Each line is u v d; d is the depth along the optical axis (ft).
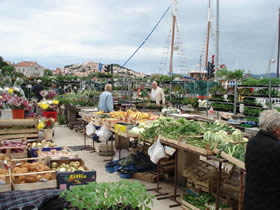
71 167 13.88
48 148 17.35
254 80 37.70
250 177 8.22
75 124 38.17
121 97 51.57
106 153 24.62
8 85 42.68
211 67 53.26
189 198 14.11
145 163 19.58
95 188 9.36
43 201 10.12
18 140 18.90
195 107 45.19
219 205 12.83
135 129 18.40
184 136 14.29
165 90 54.60
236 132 13.53
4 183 11.09
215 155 12.59
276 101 36.81
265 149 7.83
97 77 60.34
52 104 32.60
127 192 9.08
